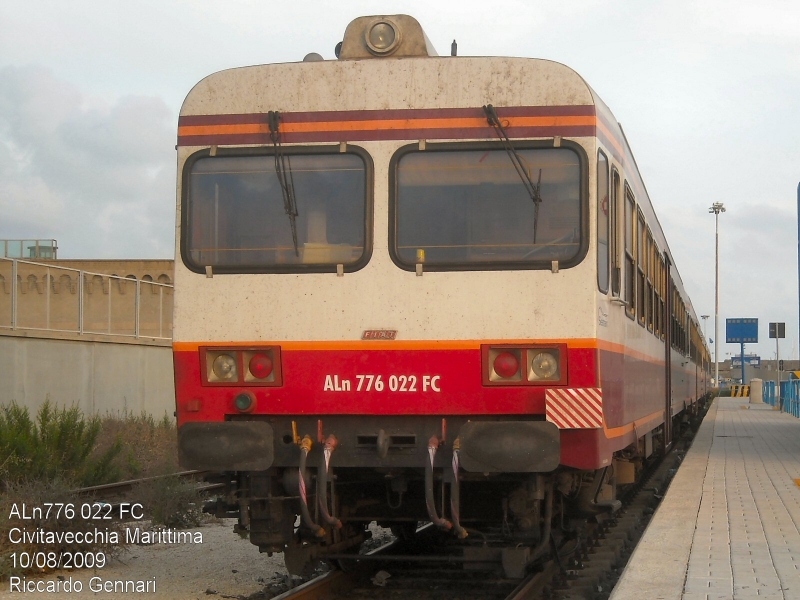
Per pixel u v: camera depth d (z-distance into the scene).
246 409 6.64
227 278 6.77
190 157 6.88
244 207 6.80
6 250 35.91
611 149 7.16
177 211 6.87
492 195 6.55
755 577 6.16
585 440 6.33
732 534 7.97
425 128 6.63
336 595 7.25
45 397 18.98
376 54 6.77
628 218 8.36
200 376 6.75
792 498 10.57
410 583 7.57
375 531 9.96
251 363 6.71
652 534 7.95
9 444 12.47
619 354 7.47
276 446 6.69
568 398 6.28
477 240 6.54
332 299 6.64
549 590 7.10
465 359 6.47
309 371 6.63
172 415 24.22
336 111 6.72
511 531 6.83
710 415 34.62
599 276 6.57
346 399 6.58
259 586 7.62
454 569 7.96
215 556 8.91
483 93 6.60
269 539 6.82
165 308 24.22
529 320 6.44
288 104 6.79
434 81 6.64
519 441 6.18
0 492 10.65
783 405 39.25
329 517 6.41
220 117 6.86
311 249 6.70
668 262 14.52
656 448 12.89
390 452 6.55
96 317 21.09
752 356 82.69
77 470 13.16
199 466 6.54
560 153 6.51
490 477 6.61
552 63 6.56
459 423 6.50
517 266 6.48
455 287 6.52
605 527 9.93
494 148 6.57
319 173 6.72
